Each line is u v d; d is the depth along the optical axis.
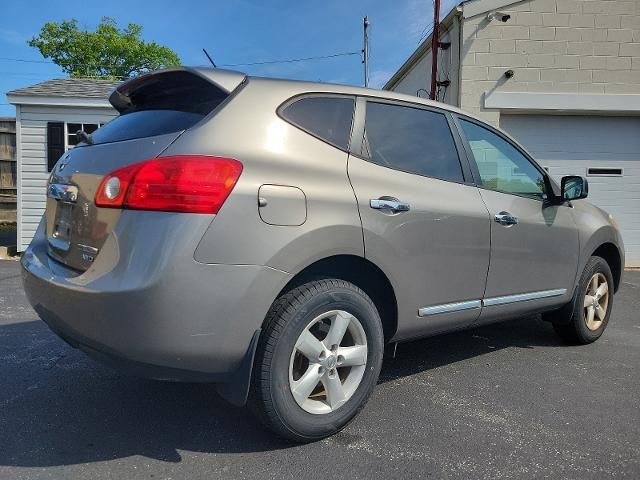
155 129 2.64
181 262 2.26
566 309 4.49
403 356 4.32
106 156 2.63
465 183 3.51
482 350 4.54
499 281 3.65
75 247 2.61
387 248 2.91
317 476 2.51
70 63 35.62
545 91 9.62
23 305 5.76
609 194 9.96
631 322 5.72
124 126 2.91
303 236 2.55
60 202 2.88
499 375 3.92
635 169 9.93
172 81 2.93
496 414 3.24
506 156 3.94
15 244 11.30
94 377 3.65
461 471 2.58
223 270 2.34
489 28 9.52
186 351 2.31
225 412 3.15
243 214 2.39
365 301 2.86
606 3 9.56
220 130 2.51
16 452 2.65
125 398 3.32
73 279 2.45
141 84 3.07
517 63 9.56
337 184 2.76
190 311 2.29
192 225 2.29
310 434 2.73
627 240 10.00
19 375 3.66
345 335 2.90
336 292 2.72
